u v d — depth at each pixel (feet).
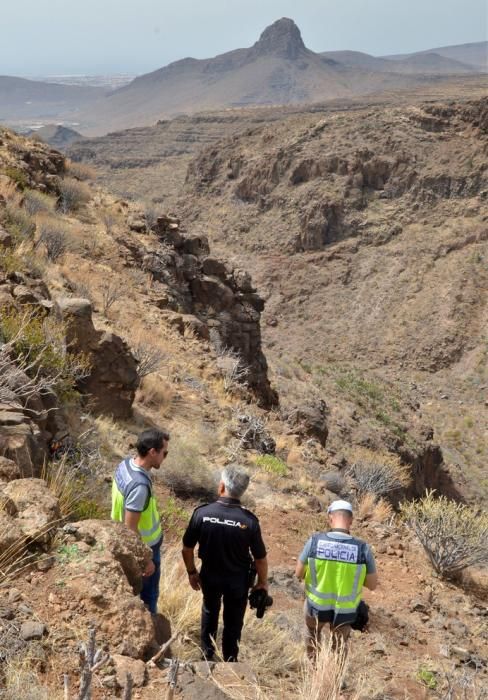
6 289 33.12
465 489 158.51
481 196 443.32
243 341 76.02
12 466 18.07
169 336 59.88
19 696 11.09
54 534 15.49
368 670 21.85
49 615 13.44
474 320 357.61
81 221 77.36
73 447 27.76
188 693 12.59
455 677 22.45
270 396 75.82
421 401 294.46
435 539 35.32
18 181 75.25
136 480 16.51
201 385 51.96
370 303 395.14
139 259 72.74
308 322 402.31
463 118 485.15
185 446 37.04
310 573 18.20
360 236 451.94
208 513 17.31
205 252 85.15
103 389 35.94
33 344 28.76
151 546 16.97
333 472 47.78
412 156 471.62
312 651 18.65
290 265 452.76
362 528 39.78
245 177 538.88
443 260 408.46
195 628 18.92
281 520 35.76
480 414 274.57
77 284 55.47
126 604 13.89
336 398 122.11
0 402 23.06
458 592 34.24
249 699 13.91
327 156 491.72
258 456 43.80
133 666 12.69
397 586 32.42
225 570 17.25
